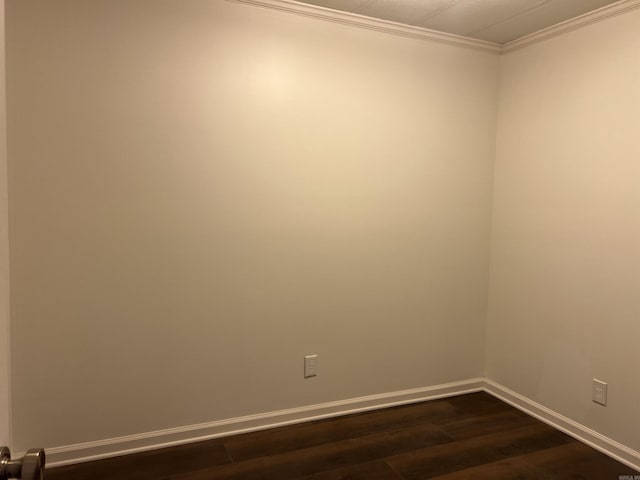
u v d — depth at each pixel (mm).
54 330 2158
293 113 2529
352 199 2721
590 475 2209
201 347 2439
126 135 2207
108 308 2242
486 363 3221
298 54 2512
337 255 2713
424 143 2887
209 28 2314
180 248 2354
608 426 2402
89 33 2107
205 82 2328
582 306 2533
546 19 2574
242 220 2469
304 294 2650
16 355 2100
